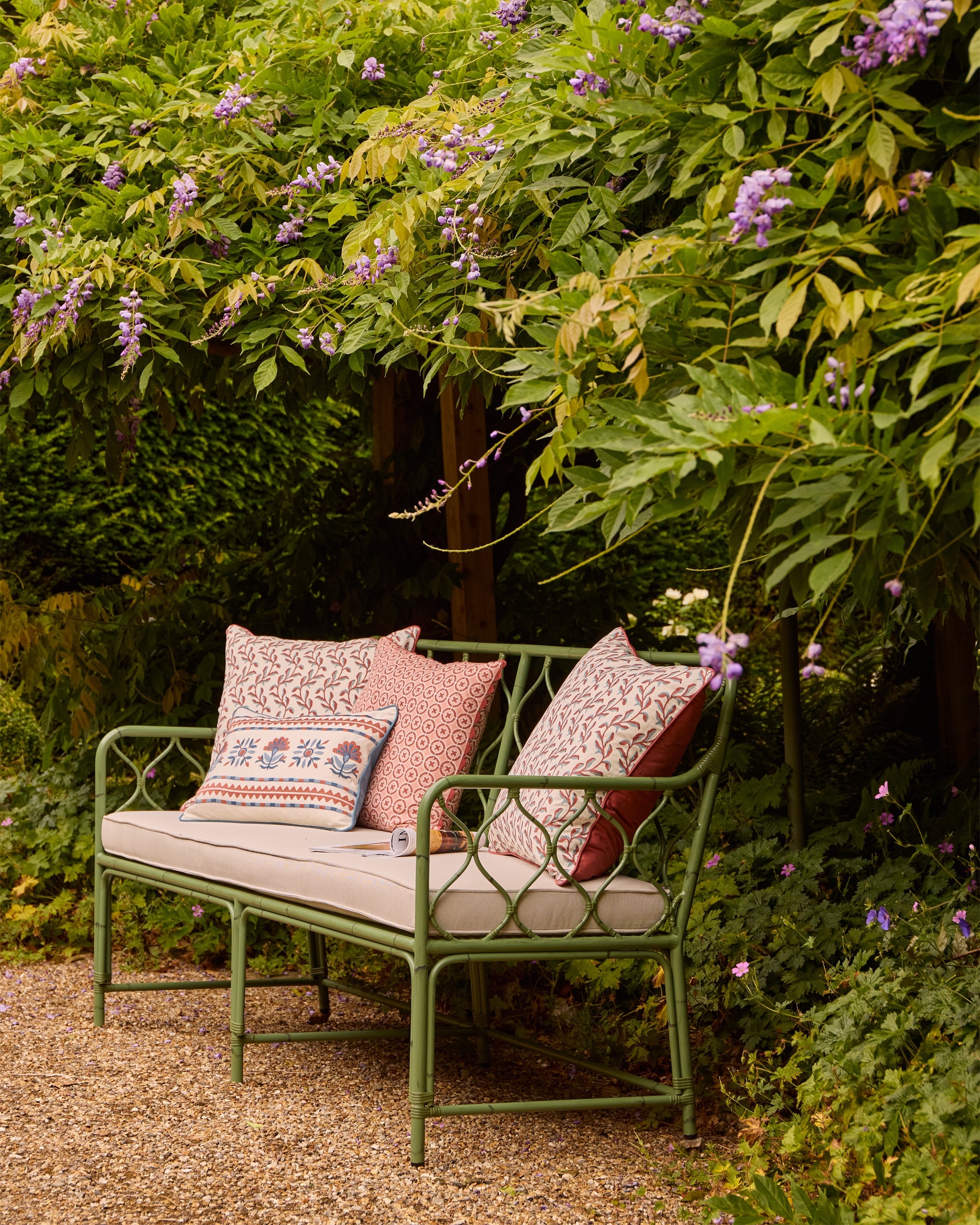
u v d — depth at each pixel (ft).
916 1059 7.89
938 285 5.93
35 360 11.05
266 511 18.19
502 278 10.22
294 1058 11.13
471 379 10.33
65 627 15.99
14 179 11.75
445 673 11.34
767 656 21.03
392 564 17.10
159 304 11.05
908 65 6.66
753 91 7.08
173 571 18.06
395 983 13.44
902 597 10.69
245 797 11.41
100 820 12.32
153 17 12.78
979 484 5.74
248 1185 8.20
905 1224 6.56
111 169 11.55
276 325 11.05
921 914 9.61
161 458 26.94
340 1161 8.63
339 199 11.02
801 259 6.38
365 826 11.20
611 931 9.09
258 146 11.41
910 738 15.70
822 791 13.39
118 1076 10.49
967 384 5.74
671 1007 9.18
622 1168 8.60
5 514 25.80
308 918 9.60
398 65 12.47
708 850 12.23
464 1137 9.16
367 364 12.36
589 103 8.32
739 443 5.79
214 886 10.67
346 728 11.33
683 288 7.00
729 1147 9.02
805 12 6.43
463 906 8.66
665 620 24.89
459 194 10.05
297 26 12.14
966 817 11.92
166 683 16.24
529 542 22.88
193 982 12.34
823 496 5.76
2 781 17.56
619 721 9.28
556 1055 10.23
